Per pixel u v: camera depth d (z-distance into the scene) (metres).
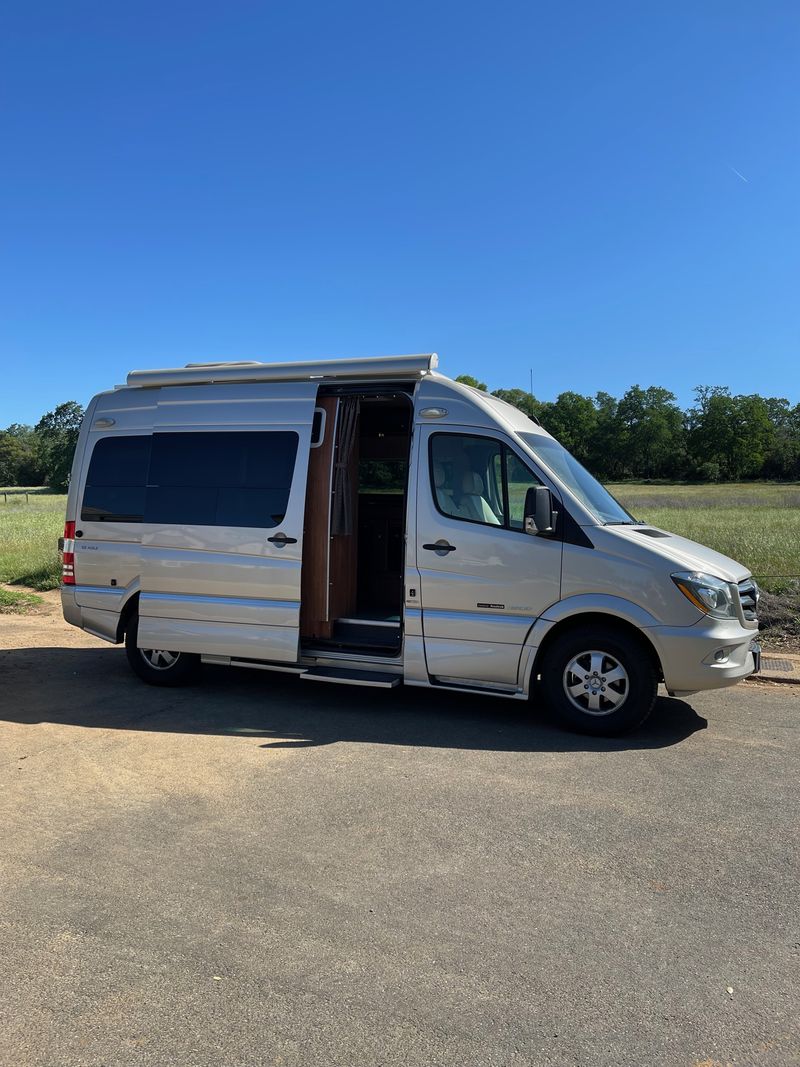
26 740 5.65
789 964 2.95
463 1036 2.54
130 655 7.30
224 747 5.46
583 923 3.21
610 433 116.75
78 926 3.19
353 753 5.31
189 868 3.68
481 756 5.23
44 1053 2.47
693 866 3.69
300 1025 2.59
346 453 6.85
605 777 4.83
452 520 6.00
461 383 6.38
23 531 24.22
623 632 5.62
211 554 6.73
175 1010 2.67
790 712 6.30
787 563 11.68
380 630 6.61
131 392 7.36
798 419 129.12
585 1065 2.41
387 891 3.46
